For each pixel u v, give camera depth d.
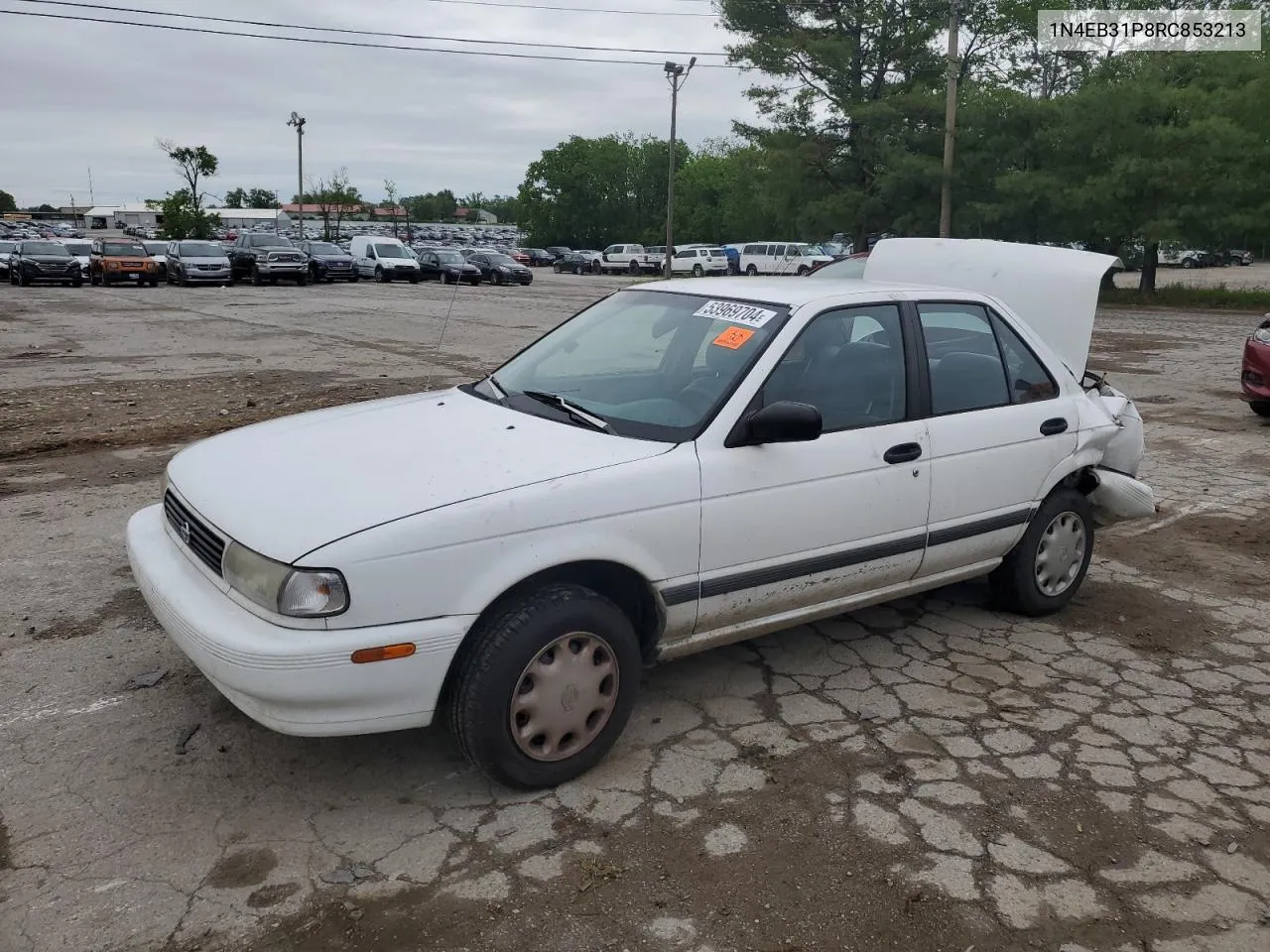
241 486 3.33
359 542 2.90
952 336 4.45
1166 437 9.73
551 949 2.62
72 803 3.21
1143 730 3.88
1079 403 4.93
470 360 14.69
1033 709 4.03
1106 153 31.09
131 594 4.98
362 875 2.89
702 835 3.12
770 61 37.50
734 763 3.55
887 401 4.15
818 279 4.86
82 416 9.84
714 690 4.13
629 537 3.34
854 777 3.47
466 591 3.03
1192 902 2.87
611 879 2.90
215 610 3.05
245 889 2.83
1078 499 4.96
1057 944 2.69
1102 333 21.39
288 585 2.87
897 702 4.06
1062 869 3.00
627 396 3.89
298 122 61.94
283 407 10.48
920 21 37.78
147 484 7.16
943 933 2.71
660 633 3.57
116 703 3.86
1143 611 5.17
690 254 49.72
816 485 3.81
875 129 35.88
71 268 32.97
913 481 4.13
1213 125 29.28
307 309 24.83
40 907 2.72
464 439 3.56
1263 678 4.38
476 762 3.19
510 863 2.96
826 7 38.22
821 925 2.73
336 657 2.86
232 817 3.16
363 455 3.46
